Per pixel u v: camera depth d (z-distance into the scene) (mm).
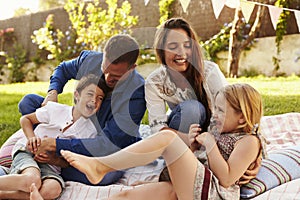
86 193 2209
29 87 6141
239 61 6191
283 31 5879
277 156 2387
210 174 2010
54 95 2617
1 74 7637
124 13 6379
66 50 7098
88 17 6844
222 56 6160
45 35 7062
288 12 5855
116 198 2055
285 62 5945
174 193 2047
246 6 2932
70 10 7152
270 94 4641
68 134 2277
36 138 2242
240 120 2195
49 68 7125
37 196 2049
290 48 5902
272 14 2936
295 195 2043
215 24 6266
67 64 2736
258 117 2221
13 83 7316
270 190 2117
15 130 4246
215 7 2734
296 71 5875
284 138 2943
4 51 7688
